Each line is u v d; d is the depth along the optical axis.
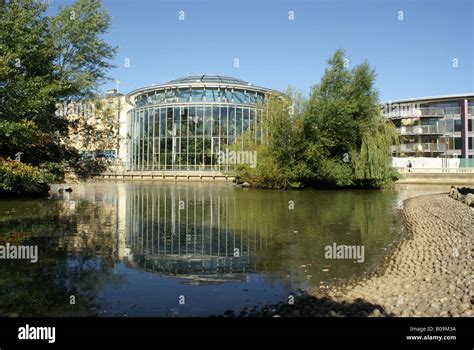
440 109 63.75
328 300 7.09
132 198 27.53
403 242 12.48
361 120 35.41
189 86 57.53
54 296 7.29
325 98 35.50
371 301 7.00
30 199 24.83
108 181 53.88
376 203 24.41
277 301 7.09
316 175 35.81
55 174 24.30
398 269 9.23
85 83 23.97
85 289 7.72
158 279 8.46
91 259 10.11
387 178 36.88
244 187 41.00
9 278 8.38
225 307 6.78
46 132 23.09
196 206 22.73
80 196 28.52
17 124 19.59
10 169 20.81
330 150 36.44
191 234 13.91
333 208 21.75
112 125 26.17
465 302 6.61
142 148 60.25
